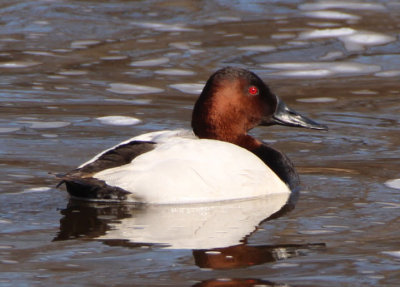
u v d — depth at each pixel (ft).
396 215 28.76
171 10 64.39
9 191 30.83
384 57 54.54
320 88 48.75
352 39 57.62
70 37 58.03
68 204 29.48
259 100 32.71
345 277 23.22
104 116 42.83
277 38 57.77
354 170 34.63
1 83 48.47
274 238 26.37
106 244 25.72
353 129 41.47
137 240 26.08
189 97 46.80
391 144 38.75
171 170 29.09
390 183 32.73
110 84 48.91
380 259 24.56
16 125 40.60
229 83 32.14
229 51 55.16
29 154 35.83
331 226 27.63
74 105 44.73
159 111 44.04
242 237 26.48
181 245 25.66
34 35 58.23
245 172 30.17
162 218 28.22
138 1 66.44
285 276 23.26
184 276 23.25
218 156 29.91
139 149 29.68
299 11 63.87
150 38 57.82
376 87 49.01
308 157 36.78
